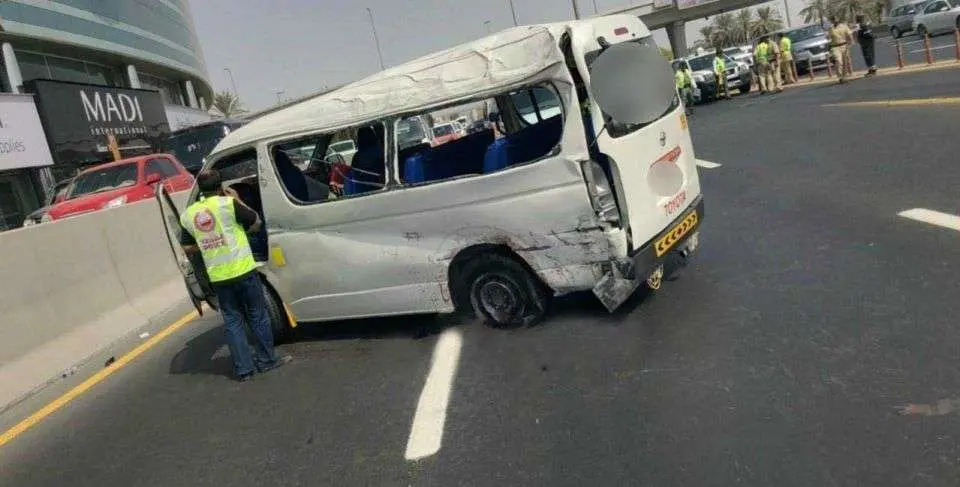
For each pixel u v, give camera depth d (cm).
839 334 448
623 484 337
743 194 902
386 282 589
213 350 707
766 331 473
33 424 594
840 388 386
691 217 577
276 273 639
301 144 624
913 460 316
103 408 598
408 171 563
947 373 380
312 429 468
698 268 633
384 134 557
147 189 1436
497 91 507
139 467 463
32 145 2141
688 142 600
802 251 623
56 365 716
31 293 727
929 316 448
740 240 695
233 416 518
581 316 565
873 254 579
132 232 942
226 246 578
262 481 410
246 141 621
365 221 582
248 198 697
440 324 618
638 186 516
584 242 506
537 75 491
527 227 519
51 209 1372
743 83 2673
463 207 537
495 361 516
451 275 572
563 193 500
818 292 523
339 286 610
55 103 2355
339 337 659
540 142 555
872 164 893
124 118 2789
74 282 796
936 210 654
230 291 589
